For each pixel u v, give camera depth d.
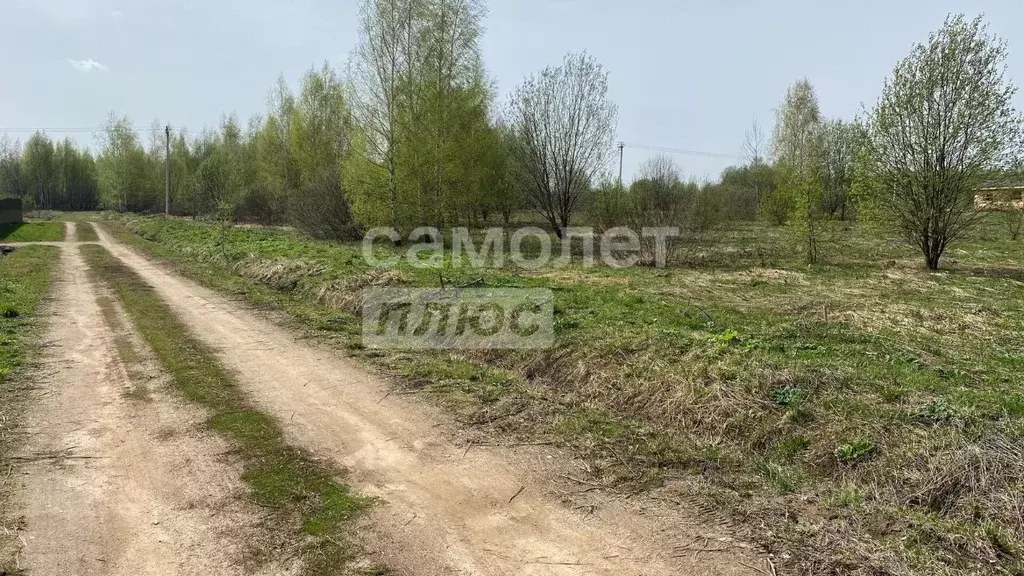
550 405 5.89
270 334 8.79
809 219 17.88
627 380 6.17
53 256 19.14
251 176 41.22
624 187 25.55
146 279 14.29
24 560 3.28
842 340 7.59
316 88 32.78
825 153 36.38
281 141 36.75
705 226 17.89
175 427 5.23
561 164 25.84
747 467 4.54
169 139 47.97
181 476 4.32
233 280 14.08
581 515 3.87
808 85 38.44
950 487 3.83
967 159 14.45
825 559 3.32
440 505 3.97
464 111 22.48
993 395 5.24
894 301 10.62
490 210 29.09
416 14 20.67
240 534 3.58
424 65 21.41
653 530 3.68
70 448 4.77
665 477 4.38
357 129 21.69
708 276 14.48
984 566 3.20
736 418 5.16
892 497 3.92
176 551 3.40
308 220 24.56
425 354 7.79
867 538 3.50
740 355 6.35
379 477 4.37
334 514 3.83
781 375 5.60
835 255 19.08
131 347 7.90
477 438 5.09
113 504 3.91
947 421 4.59
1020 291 11.78
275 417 5.51
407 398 6.08
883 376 5.77
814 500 4.01
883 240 22.17
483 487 4.23
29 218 43.59
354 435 5.13
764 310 9.92
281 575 3.19
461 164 22.47
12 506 3.86
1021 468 3.81
